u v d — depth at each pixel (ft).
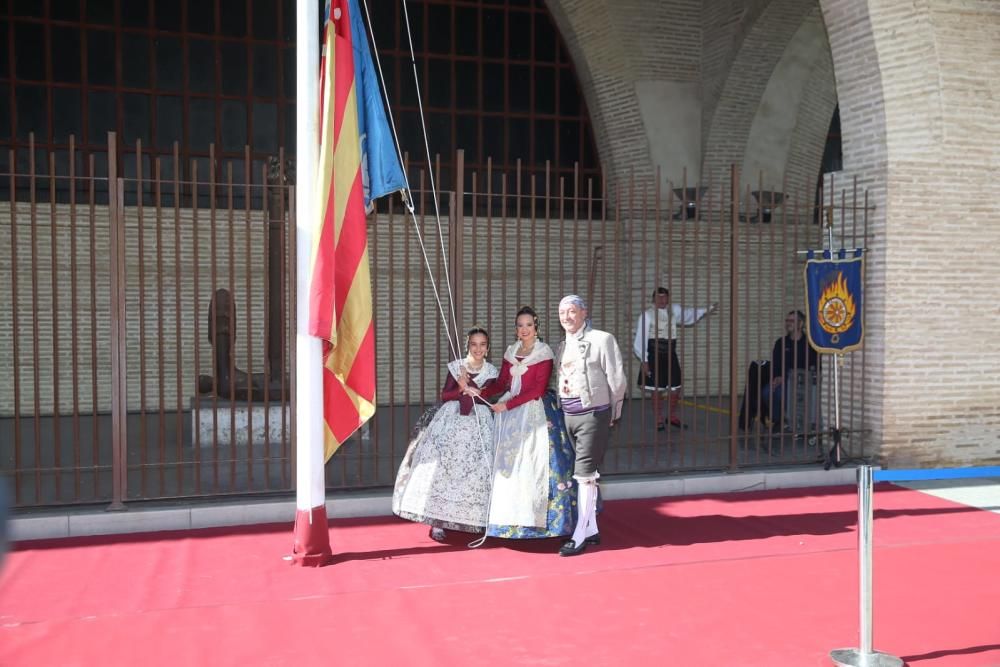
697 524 20.97
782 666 12.76
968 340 27.17
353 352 18.70
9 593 15.90
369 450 28.43
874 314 26.81
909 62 26.30
